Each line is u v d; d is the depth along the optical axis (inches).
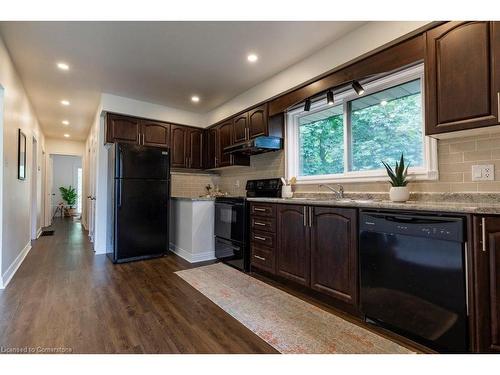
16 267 124.4
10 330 69.7
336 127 119.6
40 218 242.7
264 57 110.4
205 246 145.9
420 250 62.0
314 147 130.0
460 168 75.9
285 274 100.9
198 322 75.6
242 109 149.8
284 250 101.9
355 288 77.0
